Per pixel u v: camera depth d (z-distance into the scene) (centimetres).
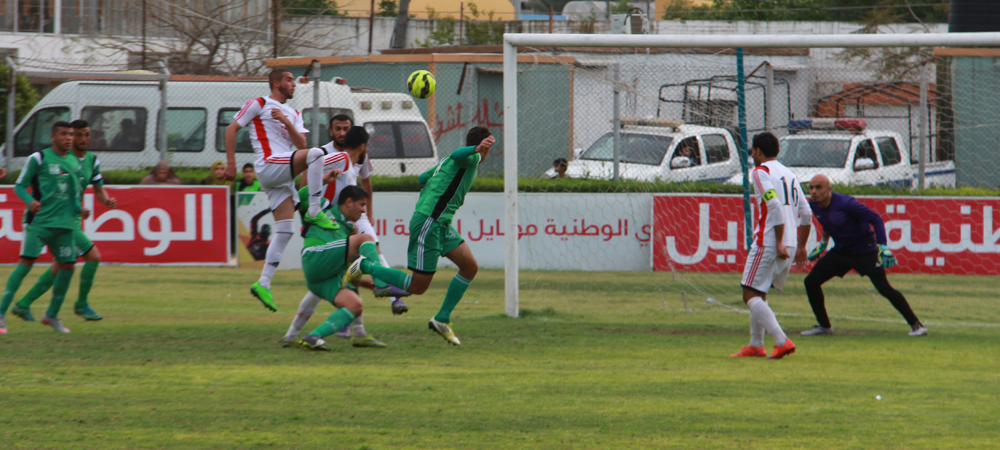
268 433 1134
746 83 3825
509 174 2373
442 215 1786
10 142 3838
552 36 2381
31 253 1942
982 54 3606
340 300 1755
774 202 1762
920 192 3428
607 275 3375
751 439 1145
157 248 3400
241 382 1446
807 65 4128
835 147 4138
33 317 2089
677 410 1302
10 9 5047
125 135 4041
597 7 8331
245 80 4166
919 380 1561
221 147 4134
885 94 4203
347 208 1702
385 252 3509
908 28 6988
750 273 1805
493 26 7331
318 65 3506
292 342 1816
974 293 3003
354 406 1291
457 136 4478
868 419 1259
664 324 2308
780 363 1736
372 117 4150
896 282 3231
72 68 4962
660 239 3466
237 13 5738
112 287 2828
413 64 4506
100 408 1250
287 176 1911
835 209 2145
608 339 2022
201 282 2977
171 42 5516
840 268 2175
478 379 1514
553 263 3491
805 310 2695
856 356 1838
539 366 1656
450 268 3572
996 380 1567
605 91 3888
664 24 7600
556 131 3862
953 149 3728
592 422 1221
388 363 1656
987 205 3294
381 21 7038
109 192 3347
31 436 1098
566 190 3509
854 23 7500
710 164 3997
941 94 3731
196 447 1065
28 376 1466
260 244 3459
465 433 1153
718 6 9100
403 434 1144
